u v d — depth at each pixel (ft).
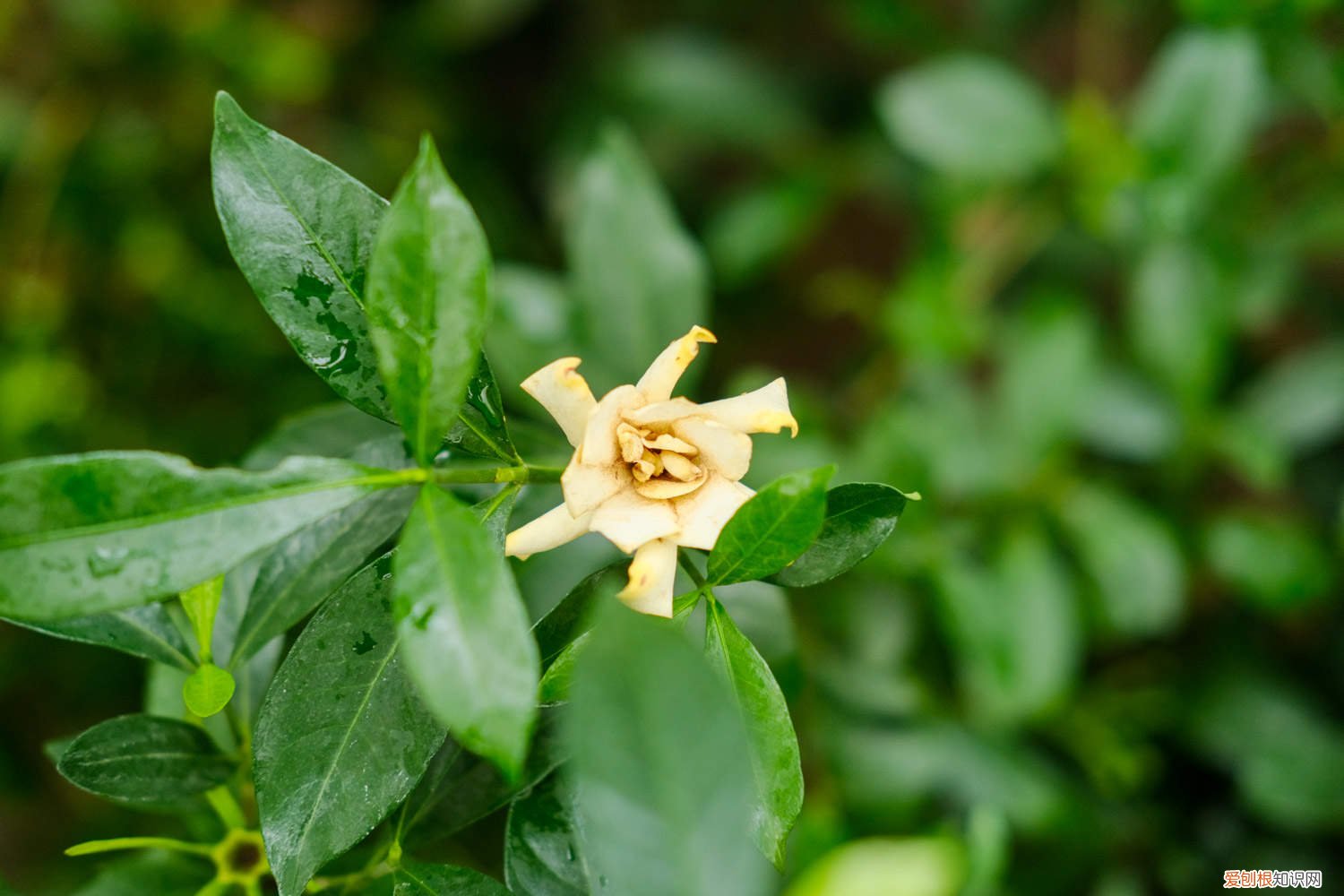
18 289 3.16
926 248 2.86
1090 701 2.88
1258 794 2.61
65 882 2.24
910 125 2.59
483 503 1.52
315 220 1.49
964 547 2.65
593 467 1.49
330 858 1.46
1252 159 3.25
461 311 1.43
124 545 1.40
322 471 1.44
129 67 3.33
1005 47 3.17
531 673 1.37
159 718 1.56
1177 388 2.64
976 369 3.66
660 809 1.31
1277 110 2.82
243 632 1.57
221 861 1.61
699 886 1.31
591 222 2.04
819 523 1.45
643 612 1.48
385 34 3.74
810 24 3.83
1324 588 2.64
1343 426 2.91
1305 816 2.57
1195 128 2.41
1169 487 2.86
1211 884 2.66
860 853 1.68
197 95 3.41
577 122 3.53
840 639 2.60
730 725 1.32
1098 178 2.67
